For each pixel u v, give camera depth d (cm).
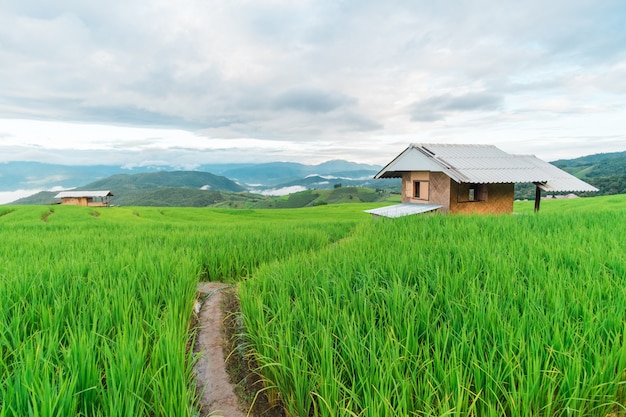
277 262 826
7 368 333
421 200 2139
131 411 270
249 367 449
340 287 533
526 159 2178
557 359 327
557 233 928
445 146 2198
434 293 516
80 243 1117
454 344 345
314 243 1188
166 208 6494
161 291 566
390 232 1108
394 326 401
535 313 402
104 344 356
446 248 776
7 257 860
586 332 342
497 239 873
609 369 313
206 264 931
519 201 4800
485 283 515
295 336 417
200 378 420
